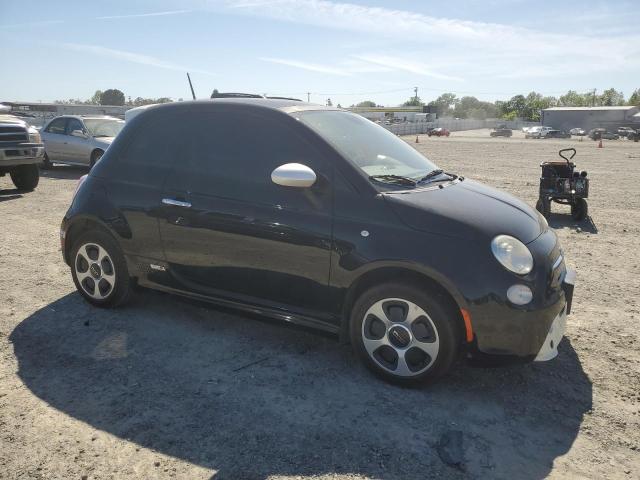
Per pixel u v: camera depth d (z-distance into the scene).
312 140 3.49
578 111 85.25
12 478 2.46
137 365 3.54
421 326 3.14
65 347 3.78
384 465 2.59
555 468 2.59
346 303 3.34
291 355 3.72
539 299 3.00
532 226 3.38
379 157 3.75
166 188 3.95
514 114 126.50
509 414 3.04
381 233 3.16
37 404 3.06
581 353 3.82
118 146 4.32
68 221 4.41
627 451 2.73
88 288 4.47
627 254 6.64
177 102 4.20
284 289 3.54
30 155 10.16
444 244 3.04
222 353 3.73
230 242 3.67
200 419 2.94
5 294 4.80
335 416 2.98
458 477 2.52
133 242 4.12
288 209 3.44
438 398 3.18
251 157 3.69
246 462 2.59
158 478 2.47
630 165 19.84
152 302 4.64
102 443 2.72
